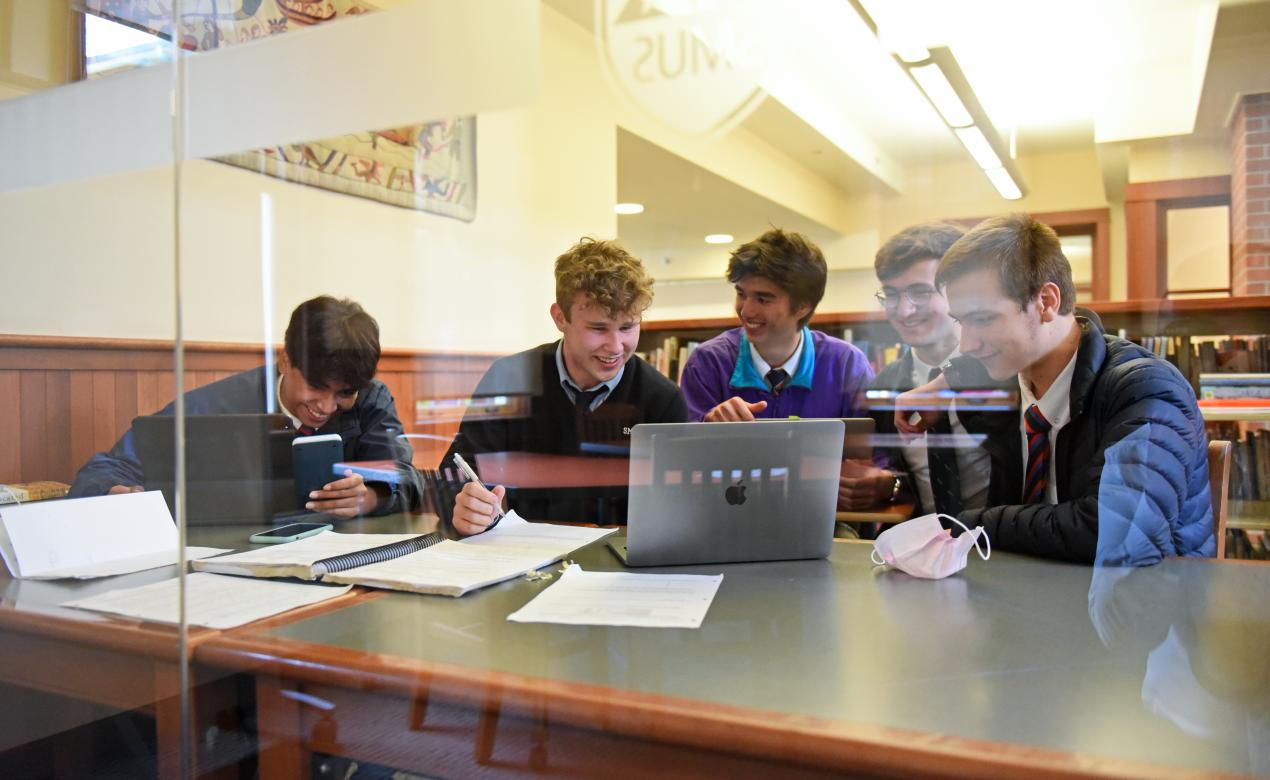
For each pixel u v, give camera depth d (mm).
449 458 1508
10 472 1595
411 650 704
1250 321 2082
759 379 1535
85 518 1094
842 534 1102
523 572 987
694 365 1684
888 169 2629
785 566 1021
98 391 1646
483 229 2340
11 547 1008
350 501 1354
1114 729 513
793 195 2627
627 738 570
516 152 2391
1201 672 619
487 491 1313
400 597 887
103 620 824
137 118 1502
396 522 1313
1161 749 483
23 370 1608
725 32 2564
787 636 727
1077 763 465
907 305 1349
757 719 542
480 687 622
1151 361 1118
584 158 2561
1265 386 1808
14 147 1630
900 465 1129
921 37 2520
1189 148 2605
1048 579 928
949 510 1102
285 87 1331
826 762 512
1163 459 1036
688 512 1013
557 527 1286
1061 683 598
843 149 2631
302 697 705
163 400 1623
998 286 1145
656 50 2535
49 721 854
